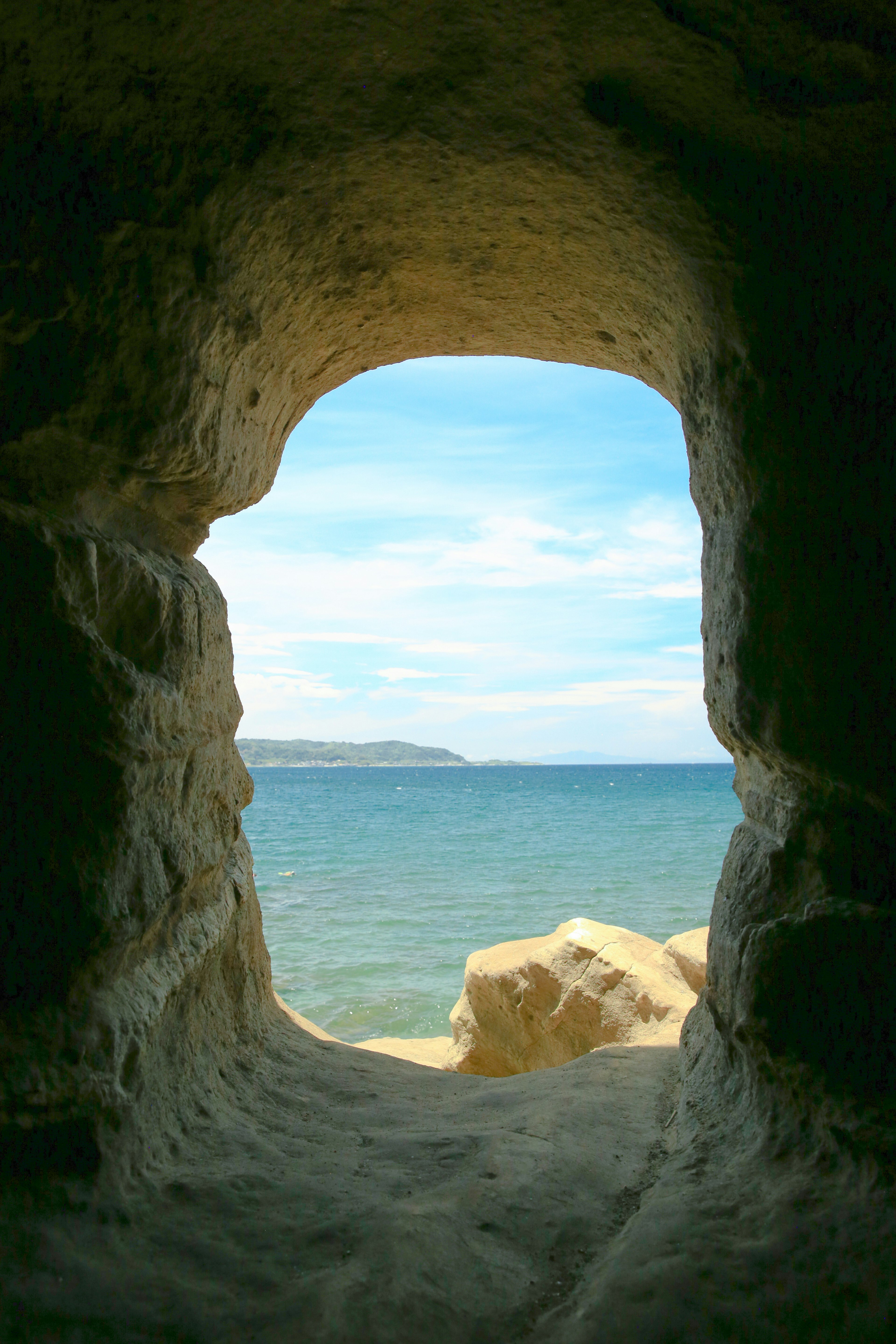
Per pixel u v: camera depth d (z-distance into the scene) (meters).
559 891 16.64
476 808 48.50
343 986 9.73
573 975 5.78
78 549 2.10
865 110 2.02
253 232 2.44
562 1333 1.64
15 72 1.94
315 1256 1.84
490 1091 3.33
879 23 1.86
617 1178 2.28
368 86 2.14
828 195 2.20
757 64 2.01
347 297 3.08
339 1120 2.77
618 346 3.39
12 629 1.99
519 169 2.43
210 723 2.79
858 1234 1.73
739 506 2.34
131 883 2.13
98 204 2.10
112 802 2.06
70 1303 1.62
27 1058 1.83
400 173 2.45
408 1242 1.84
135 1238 1.83
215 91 2.08
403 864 21.94
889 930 2.00
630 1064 3.46
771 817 2.43
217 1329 1.60
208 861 2.73
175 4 1.85
